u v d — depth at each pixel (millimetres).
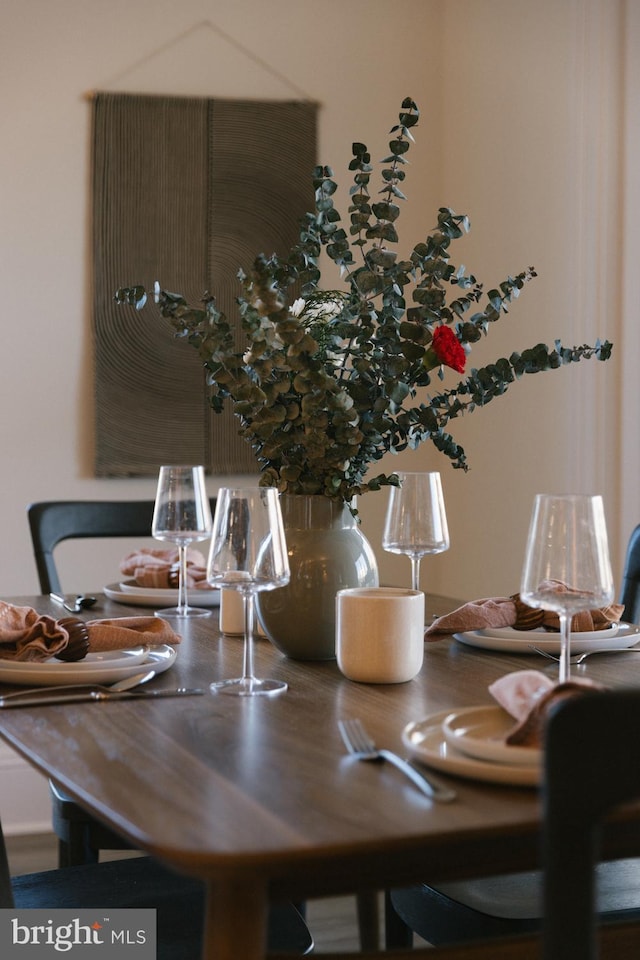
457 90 3873
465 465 1747
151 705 1358
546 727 793
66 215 3609
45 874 1636
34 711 1324
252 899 852
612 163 3041
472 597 3830
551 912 796
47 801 3453
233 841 867
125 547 3703
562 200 3238
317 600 1625
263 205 3777
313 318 1694
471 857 921
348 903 2928
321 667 1619
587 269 3119
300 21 3824
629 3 2988
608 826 959
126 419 3672
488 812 939
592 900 794
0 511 3582
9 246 3562
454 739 1062
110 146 3629
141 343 3676
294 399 1668
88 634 1557
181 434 3723
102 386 3645
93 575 3670
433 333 1653
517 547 3521
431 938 1595
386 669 1475
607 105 3051
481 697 1405
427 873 912
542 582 1256
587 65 3123
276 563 1425
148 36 3672
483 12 3678
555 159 3275
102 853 3314
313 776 1055
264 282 1471
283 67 3805
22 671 1425
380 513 3990
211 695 1416
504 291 1694
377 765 1097
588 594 1242
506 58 3545
